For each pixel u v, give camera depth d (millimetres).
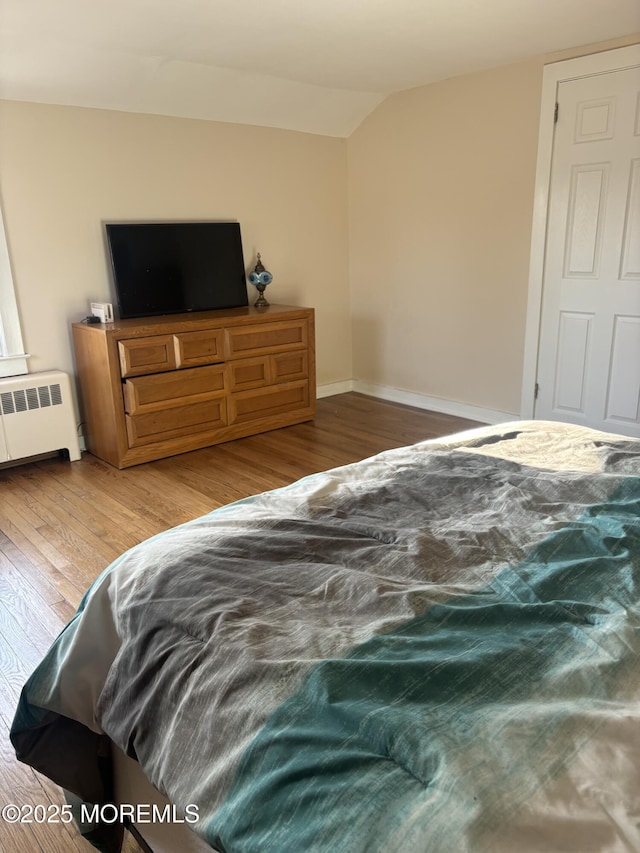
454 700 856
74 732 1358
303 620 1051
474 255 4223
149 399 3613
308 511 1457
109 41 3047
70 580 2490
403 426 4367
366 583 1127
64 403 3637
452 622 1031
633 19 2984
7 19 2691
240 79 3811
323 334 5094
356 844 680
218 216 4293
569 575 1150
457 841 657
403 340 4855
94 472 3586
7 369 3553
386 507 1494
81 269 3754
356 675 890
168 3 2576
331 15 2801
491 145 3965
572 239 3686
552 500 1518
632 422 3654
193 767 912
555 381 3951
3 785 1595
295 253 4770
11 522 2996
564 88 3535
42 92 3379
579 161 3564
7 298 3498
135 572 1252
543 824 679
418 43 3279
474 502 1521
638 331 3525
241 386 4035
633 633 973
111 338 3412
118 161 3783
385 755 783
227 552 1255
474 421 4441
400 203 4617
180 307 4094
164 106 3838
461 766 731
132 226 3846
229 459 3766
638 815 693
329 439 4109
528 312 3977
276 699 885
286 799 765
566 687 882
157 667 1058
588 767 744
